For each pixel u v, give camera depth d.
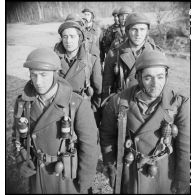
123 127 1.64
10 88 4.42
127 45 2.64
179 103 1.59
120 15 3.96
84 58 2.61
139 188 1.73
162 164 1.69
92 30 4.68
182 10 5.02
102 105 2.56
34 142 1.66
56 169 1.63
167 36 5.30
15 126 1.70
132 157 1.67
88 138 1.66
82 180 1.73
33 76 1.50
